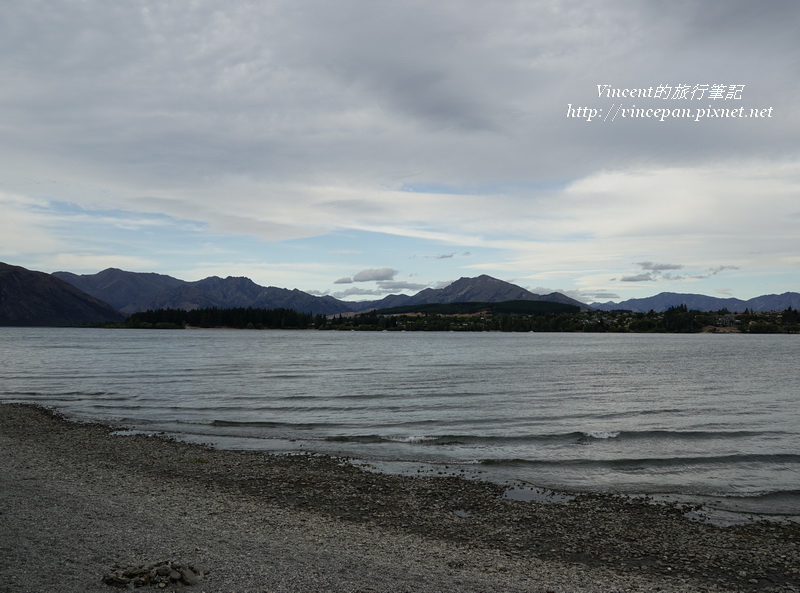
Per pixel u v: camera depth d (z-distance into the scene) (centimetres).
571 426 3250
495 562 1315
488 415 3625
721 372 7206
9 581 1001
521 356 10762
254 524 1526
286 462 2373
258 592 1027
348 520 1641
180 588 1014
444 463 2380
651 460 2405
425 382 5672
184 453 2517
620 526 1620
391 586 1113
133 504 1661
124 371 6675
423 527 1590
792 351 13488
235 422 3322
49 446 2592
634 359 9969
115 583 1006
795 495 1938
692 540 1512
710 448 2658
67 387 5022
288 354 10756
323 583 1103
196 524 1482
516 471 2250
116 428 3116
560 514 1725
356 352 11806
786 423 3350
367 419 3462
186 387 5088
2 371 6581
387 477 2141
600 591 1158
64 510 1523
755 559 1384
